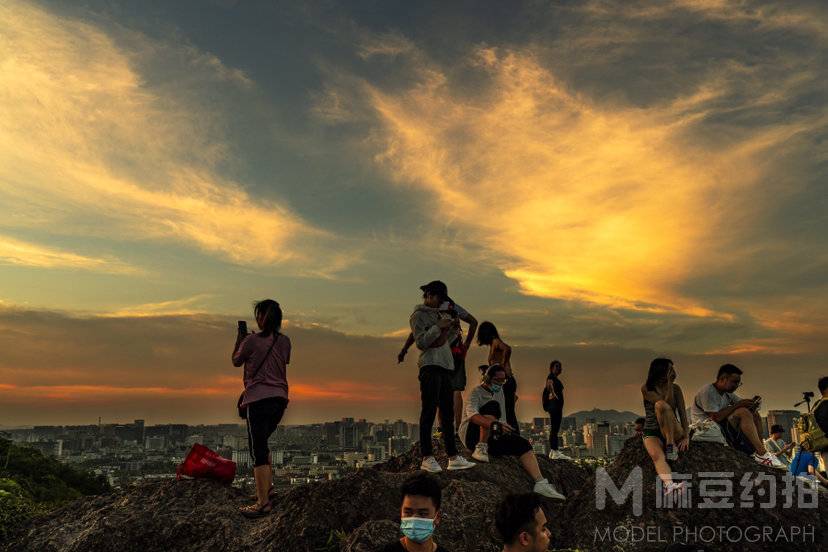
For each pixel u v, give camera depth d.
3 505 7.38
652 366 7.32
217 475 7.64
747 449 7.90
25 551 6.73
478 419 8.31
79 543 6.64
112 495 7.50
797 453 9.19
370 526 5.83
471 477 7.77
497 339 9.24
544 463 9.62
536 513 3.63
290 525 6.43
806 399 9.16
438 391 7.93
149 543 6.63
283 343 7.56
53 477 16.89
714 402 8.02
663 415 7.03
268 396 7.21
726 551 6.43
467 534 6.53
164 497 7.23
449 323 7.95
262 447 7.15
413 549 3.66
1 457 16.56
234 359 7.41
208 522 6.76
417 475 3.78
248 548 6.38
